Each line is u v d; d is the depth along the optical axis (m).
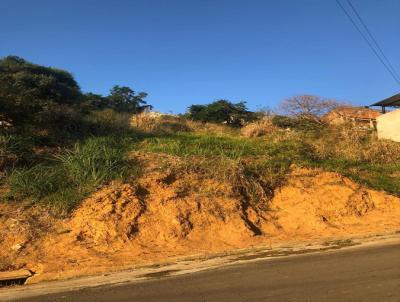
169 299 7.27
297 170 15.14
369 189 14.89
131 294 7.61
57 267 9.21
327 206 13.53
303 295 7.16
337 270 8.50
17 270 9.12
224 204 12.46
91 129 16.64
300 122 22.64
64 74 40.31
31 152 13.69
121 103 43.66
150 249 10.45
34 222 10.79
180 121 22.05
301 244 10.96
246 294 7.34
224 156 14.59
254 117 33.47
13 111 14.66
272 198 13.67
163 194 12.23
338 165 16.70
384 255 9.55
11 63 36.78
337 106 30.88
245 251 10.40
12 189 11.76
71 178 12.34
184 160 13.93
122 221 11.06
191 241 11.06
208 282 8.09
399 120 20.94
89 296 7.60
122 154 13.92
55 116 15.85
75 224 10.84
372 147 18.97
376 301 6.76
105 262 9.50
